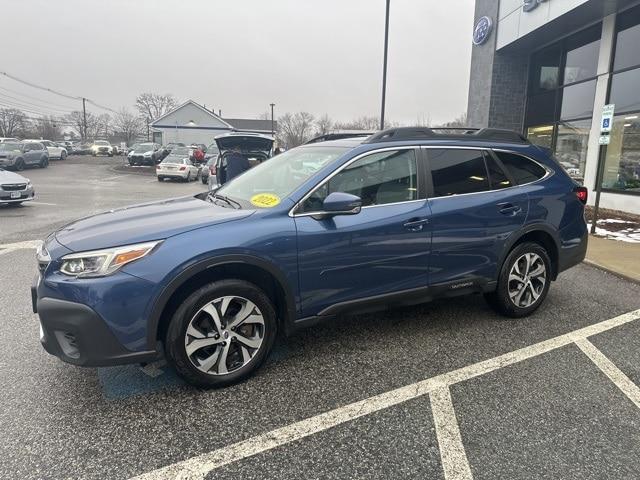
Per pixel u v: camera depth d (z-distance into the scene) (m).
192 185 20.28
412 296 3.61
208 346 2.91
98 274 2.60
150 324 2.69
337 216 3.22
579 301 4.77
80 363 2.65
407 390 3.00
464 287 3.86
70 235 2.93
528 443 2.47
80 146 48.69
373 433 2.55
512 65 15.19
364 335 3.84
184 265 2.72
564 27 12.34
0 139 27.00
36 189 16.62
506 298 4.09
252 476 2.22
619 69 10.97
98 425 2.60
